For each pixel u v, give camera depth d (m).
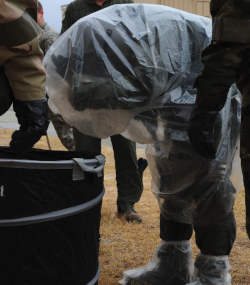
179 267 2.49
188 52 1.96
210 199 2.17
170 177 2.23
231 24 1.58
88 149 3.42
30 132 1.77
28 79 1.72
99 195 2.11
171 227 2.48
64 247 1.89
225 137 2.09
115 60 1.82
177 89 2.03
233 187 2.25
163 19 1.92
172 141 2.12
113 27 1.85
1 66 1.72
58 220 1.85
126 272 2.63
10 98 1.77
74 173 1.89
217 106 1.70
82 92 1.82
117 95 1.82
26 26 1.66
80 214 1.94
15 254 1.79
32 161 1.77
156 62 1.85
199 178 2.13
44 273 1.85
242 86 1.67
